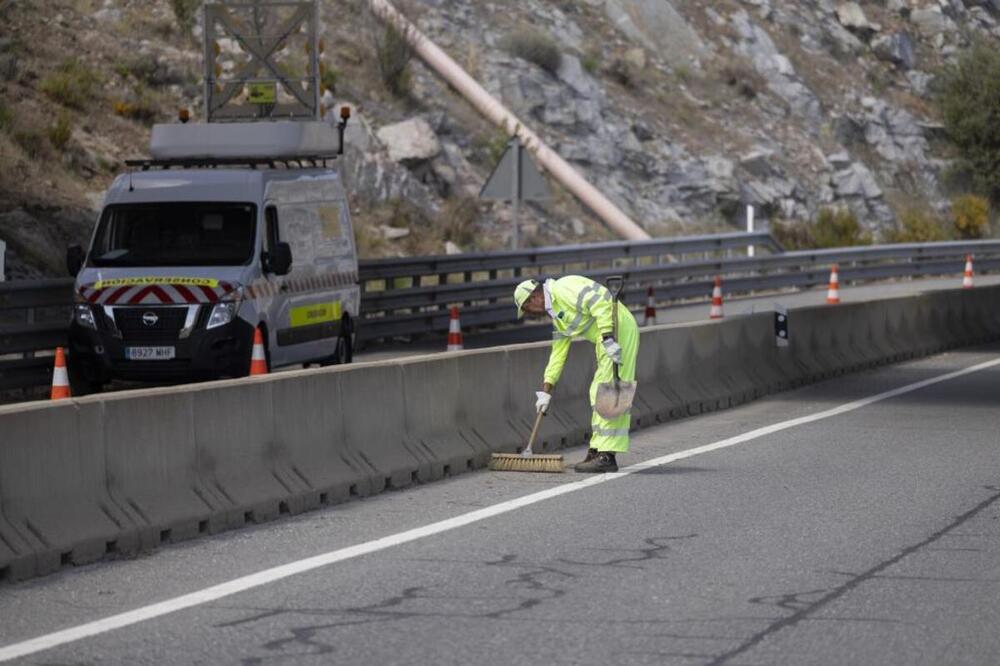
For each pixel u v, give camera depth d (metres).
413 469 21.19
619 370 22.25
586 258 53.81
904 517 18.48
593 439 22.42
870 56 95.06
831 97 88.12
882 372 37.91
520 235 61.41
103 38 58.59
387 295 43.34
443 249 56.91
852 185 81.19
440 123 65.44
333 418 20.00
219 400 18.05
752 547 16.62
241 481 18.20
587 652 12.25
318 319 33.34
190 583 14.85
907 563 15.79
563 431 25.20
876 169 86.44
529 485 21.08
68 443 15.94
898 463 23.00
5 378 30.09
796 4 94.69
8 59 52.47
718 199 73.31
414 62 69.38
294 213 32.53
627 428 22.42
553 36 78.12
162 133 34.03
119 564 15.83
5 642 12.54
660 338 29.22
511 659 12.05
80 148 49.97
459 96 69.06
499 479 21.69
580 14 82.50
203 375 29.94
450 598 14.16
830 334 37.12
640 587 14.65
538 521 18.22
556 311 22.11
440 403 22.23
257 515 18.22
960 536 17.28
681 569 15.48
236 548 16.66
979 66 92.06
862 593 14.41
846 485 20.91
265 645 12.45
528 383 24.58
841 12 96.12
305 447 19.42
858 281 68.06
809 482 21.17
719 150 76.62
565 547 16.61
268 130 33.84
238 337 29.89
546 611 13.67
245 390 18.48
